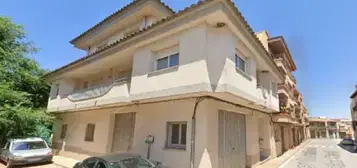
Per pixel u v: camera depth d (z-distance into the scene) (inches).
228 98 318.7
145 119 392.2
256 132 486.3
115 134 466.0
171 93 297.3
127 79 392.2
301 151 860.6
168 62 335.9
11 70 684.7
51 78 671.8
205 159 290.2
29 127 615.5
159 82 318.3
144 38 351.9
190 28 300.4
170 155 330.0
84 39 739.4
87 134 549.0
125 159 264.7
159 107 372.2
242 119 429.7
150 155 360.2
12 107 564.7
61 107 578.2
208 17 277.3
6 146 502.3
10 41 724.7
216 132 322.3
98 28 677.9
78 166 285.0
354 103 1859.0
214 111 324.8
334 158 637.3
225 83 272.8
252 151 440.5
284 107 735.7
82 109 523.2
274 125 674.2
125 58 437.7
